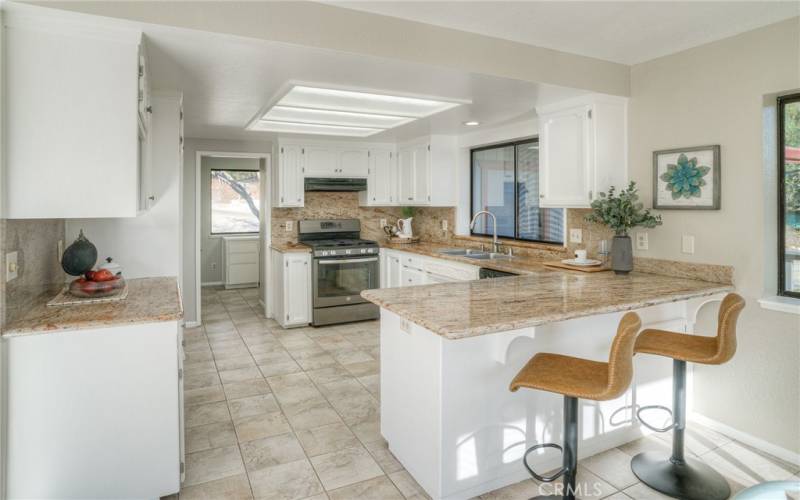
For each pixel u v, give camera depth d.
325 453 2.58
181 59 2.44
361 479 2.33
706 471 2.35
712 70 2.81
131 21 1.96
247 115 3.93
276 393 3.41
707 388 2.90
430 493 2.16
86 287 2.37
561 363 2.03
